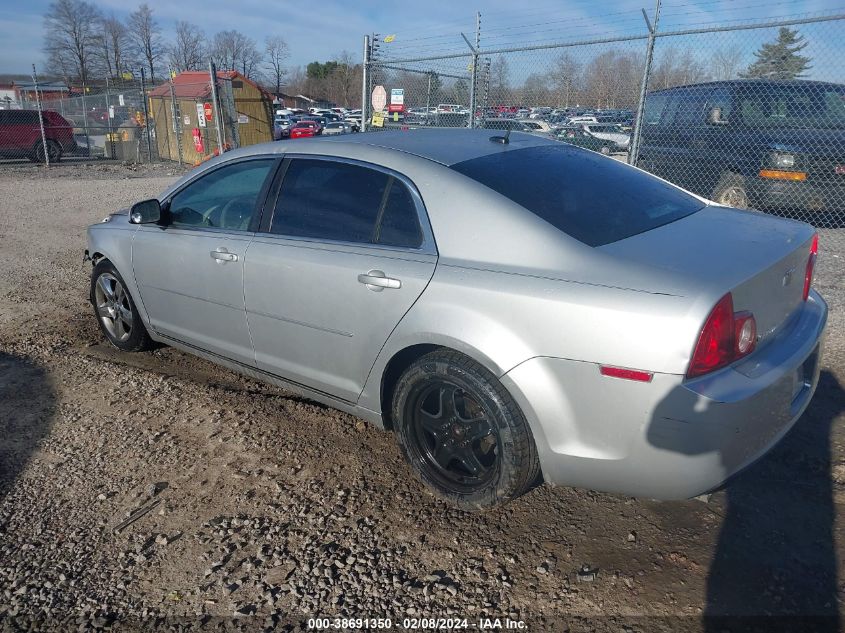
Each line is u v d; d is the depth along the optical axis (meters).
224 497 3.10
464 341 2.65
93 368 4.56
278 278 3.37
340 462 3.36
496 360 2.57
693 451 2.29
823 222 8.20
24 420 3.84
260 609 2.46
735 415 2.28
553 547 2.73
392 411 3.08
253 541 2.80
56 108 25.70
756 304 2.47
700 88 8.30
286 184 3.50
